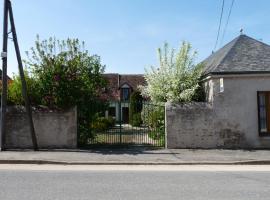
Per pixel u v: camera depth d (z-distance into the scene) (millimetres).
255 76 17875
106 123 27781
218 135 17922
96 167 13625
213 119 17922
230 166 14070
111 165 14188
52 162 14414
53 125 17750
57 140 17750
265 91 18062
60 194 8797
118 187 9688
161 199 8359
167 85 21484
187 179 10945
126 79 55750
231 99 17969
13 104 18500
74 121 17766
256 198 8477
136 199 8344
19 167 13438
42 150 17094
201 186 9875
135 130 25984
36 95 18078
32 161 14445
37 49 18234
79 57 19094
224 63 18250
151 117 20875
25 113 17688
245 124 17938
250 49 19078
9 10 16641
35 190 9234
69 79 17656
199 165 14273
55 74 17609
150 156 15625
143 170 12852
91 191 9164
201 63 21453
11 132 17688
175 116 17938
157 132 19219
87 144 18625
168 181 10602
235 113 17953
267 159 14898
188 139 17875
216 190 9359
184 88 20750
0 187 9586
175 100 20344
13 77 18719
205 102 18281
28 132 17734
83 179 10859
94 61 20125
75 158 15023
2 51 16828
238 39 19953
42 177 11141
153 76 22422
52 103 17656
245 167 13797
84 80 18531
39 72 18000
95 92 19250
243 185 10031
